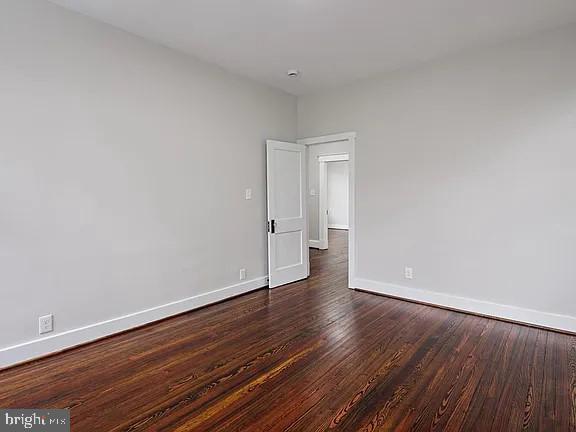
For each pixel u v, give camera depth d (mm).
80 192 2744
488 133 3322
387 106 4012
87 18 2744
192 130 3568
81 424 1823
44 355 2572
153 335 2990
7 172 2373
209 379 2266
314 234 7848
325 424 1814
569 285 2961
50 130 2564
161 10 2646
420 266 3852
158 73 3246
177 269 3484
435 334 2975
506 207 3254
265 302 3900
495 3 2557
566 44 2900
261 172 4414
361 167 4289
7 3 2346
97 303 2881
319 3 2549
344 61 3654
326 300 3963
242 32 3012
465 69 3434
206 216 3750
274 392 2113
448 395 2066
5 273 2385
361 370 2369
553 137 2986
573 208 2916
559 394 2064
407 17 2754
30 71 2457
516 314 3236
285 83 4336
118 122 2965
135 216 3115
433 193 3709
